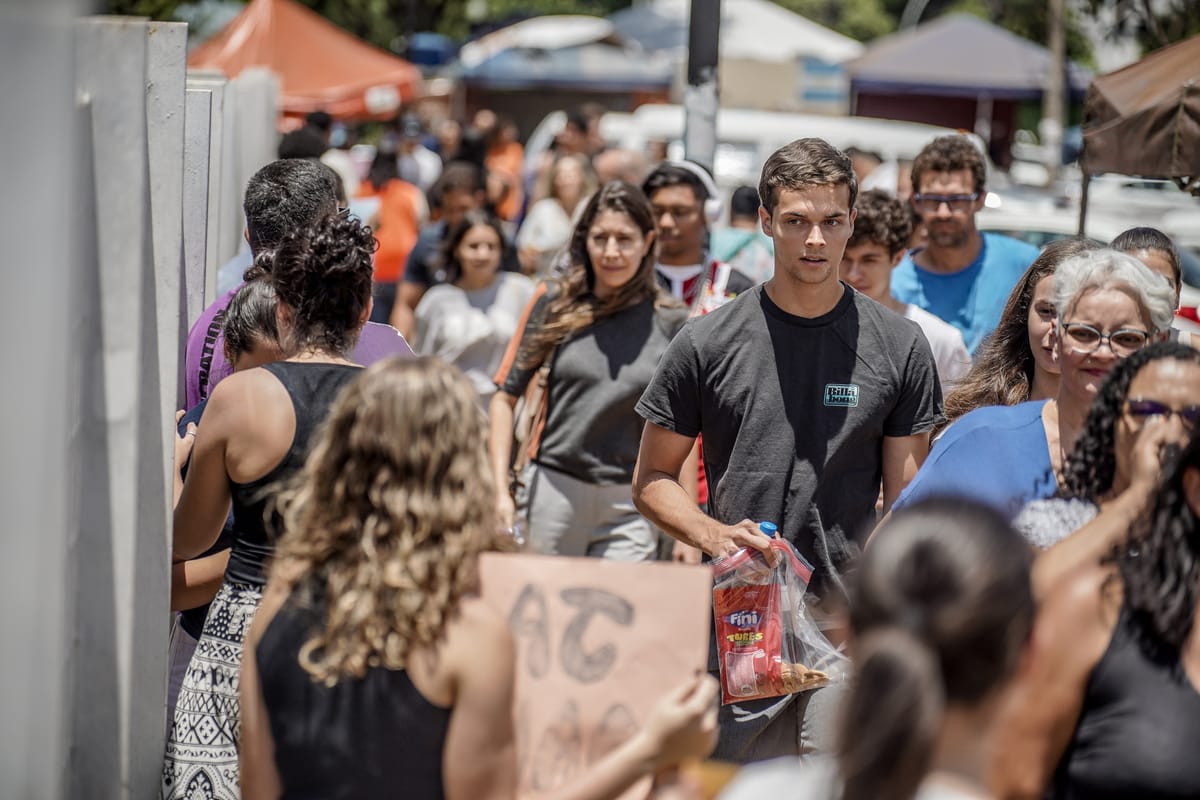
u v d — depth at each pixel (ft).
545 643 22.34
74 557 24.31
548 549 47.24
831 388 35.63
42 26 19.47
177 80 28.43
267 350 33.99
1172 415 24.52
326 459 21.68
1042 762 22.47
